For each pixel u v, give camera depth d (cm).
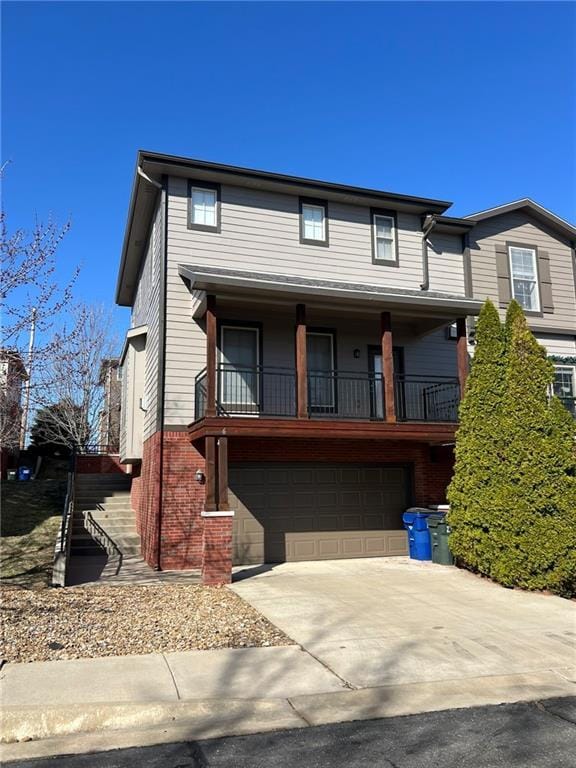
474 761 403
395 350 1478
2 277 842
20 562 1102
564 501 963
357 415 1409
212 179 1361
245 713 482
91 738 441
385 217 1527
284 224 1418
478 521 1051
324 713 484
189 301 1295
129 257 1730
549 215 1645
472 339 1529
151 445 1305
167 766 397
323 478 1338
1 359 913
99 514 1482
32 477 2269
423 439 1252
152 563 1185
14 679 536
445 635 703
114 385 2908
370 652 635
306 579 1059
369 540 1348
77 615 772
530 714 487
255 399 1332
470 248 1574
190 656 613
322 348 1415
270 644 661
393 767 395
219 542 1020
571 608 849
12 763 402
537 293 1622
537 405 1015
